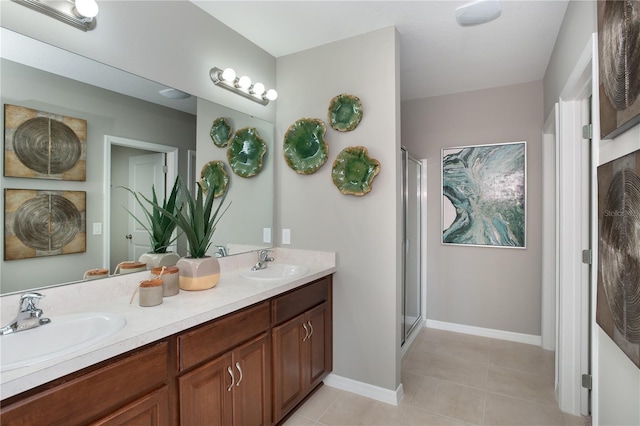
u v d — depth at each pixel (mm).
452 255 3479
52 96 1362
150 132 1744
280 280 1944
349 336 2346
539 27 2199
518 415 2027
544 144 2961
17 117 1264
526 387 2346
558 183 2154
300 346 2039
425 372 2580
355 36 2316
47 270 1342
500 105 3254
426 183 3592
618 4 1032
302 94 2533
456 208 3441
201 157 2045
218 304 1469
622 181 1042
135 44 1668
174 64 1866
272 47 2488
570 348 2043
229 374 1517
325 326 2320
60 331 1197
